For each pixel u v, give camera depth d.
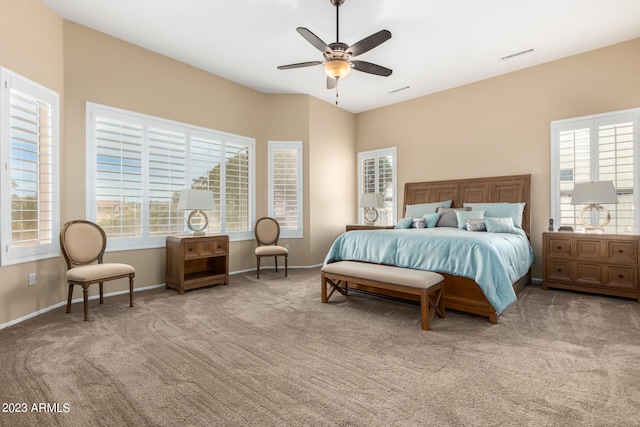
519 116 4.88
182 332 2.74
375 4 3.31
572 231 4.23
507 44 4.14
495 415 1.60
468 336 2.64
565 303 3.57
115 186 3.94
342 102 6.32
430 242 3.34
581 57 4.38
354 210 6.84
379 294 3.94
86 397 1.77
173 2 3.30
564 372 2.03
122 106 4.02
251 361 2.21
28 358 2.23
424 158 5.92
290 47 4.23
